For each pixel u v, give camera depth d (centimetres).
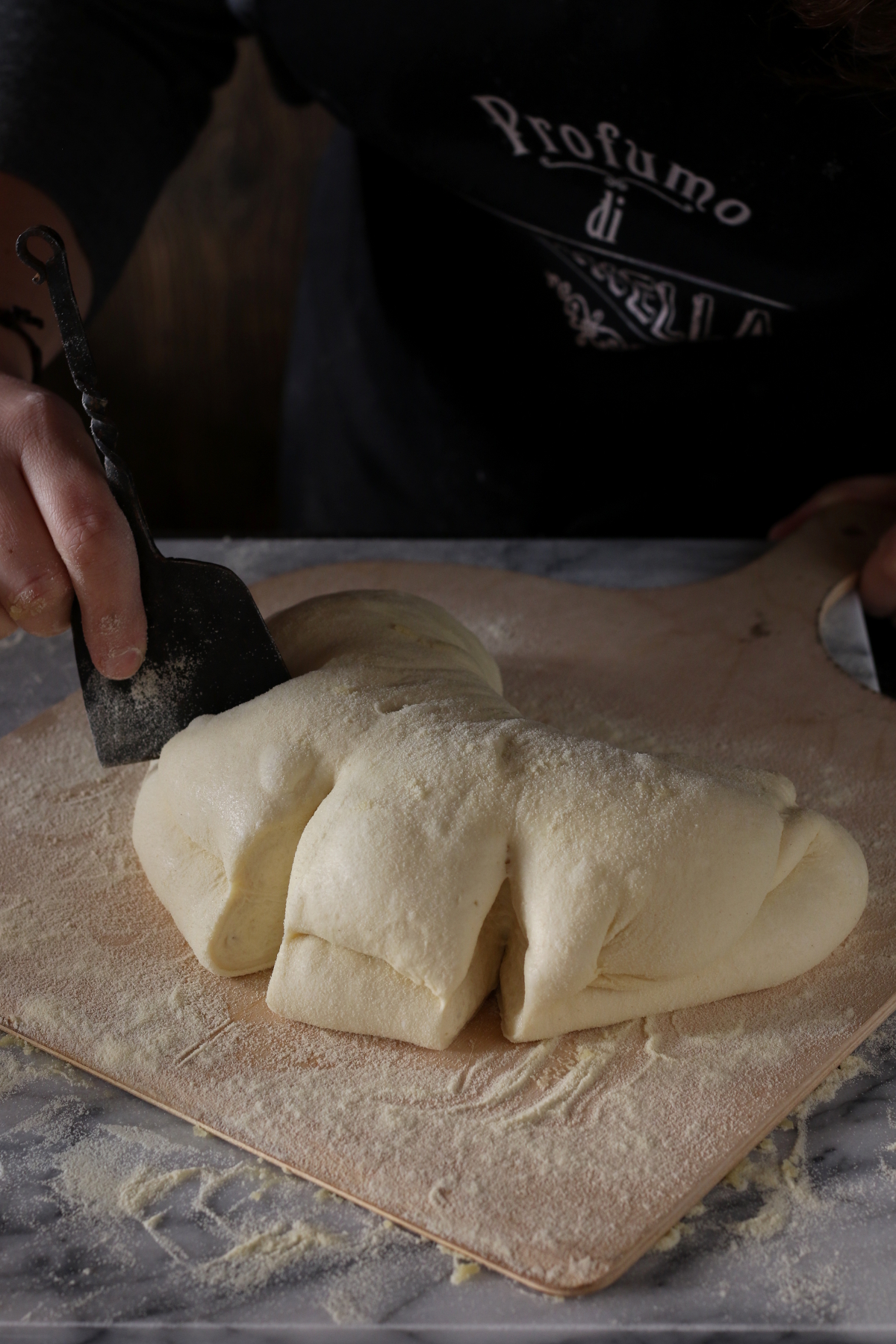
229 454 402
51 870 137
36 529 127
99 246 203
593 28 167
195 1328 91
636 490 232
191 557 207
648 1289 93
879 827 142
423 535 216
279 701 127
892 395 207
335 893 113
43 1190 102
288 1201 101
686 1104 106
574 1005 112
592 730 161
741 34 161
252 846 118
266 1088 109
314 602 147
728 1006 117
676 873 112
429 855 112
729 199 180
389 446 256
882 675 190
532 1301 92
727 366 210
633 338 212
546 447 234
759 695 168
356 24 180
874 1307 91
